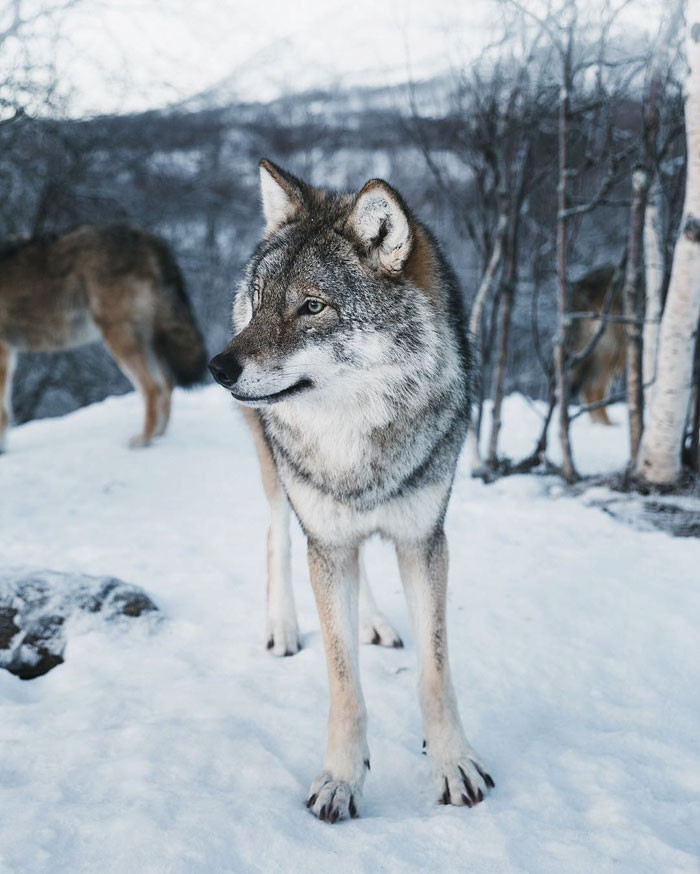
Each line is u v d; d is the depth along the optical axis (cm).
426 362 279
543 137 689
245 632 381
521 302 1059
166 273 819
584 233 1052
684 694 323
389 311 275
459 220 777
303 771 272
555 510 537
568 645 359
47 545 493
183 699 312
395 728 301
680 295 502
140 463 707
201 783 257
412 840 232
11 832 223
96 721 296
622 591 406
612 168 560
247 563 471
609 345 792
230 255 1642
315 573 281
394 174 1251
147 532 526
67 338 847
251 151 1670
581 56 588
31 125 1161
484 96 652
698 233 488
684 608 388
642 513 514
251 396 263
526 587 415
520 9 557
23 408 1494
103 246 800
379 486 278
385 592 423
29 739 282
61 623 365
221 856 219
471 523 520
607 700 319
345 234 277
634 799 254
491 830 235
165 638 372
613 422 842
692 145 482
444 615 281
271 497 371
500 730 297
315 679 335
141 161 1474
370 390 274
